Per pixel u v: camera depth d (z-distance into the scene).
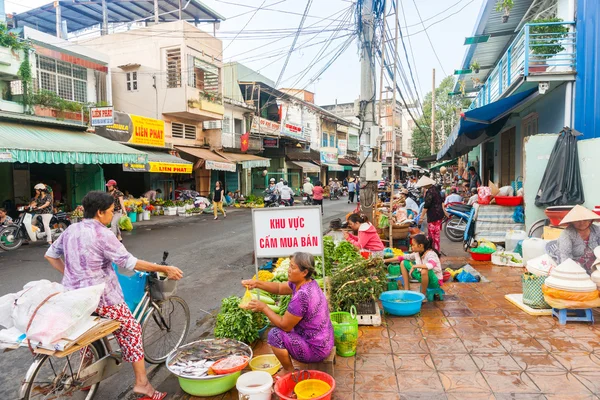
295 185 34.53
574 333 4.47
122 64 21.52
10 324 2.97
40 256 9.62
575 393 3.28
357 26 10.00
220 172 26.03
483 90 16.12
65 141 13.12
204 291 6.85
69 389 3.13
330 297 4.88
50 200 11.61
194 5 22.34
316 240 4.34
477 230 9.45
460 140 14.04
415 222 11.43
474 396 3.28
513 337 4.41
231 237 12.41
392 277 5.98
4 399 3.60
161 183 21.30
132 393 3.71
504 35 14.45
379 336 4.56
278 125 26.98
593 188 7.80
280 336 3.48
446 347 4.21
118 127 16.23
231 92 26.00
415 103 13.14
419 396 3.30
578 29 8.91
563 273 4.74
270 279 5.78
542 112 10.99
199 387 3.44
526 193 8.66
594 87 8.77
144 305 3.89
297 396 3.06
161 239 12.01
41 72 15.15
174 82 20.34
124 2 21.80
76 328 2.91
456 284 6.59
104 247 3.19
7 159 10.38
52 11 21.41
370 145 9.74
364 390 3.42
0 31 12.75
